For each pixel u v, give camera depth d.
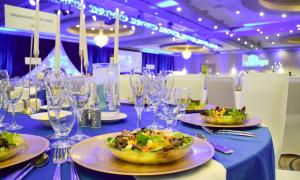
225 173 0.61
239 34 9.62
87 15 6.51
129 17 6.93
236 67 14.91
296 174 1.36
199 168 0.61
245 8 6.75
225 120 1.07
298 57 13.34
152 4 6.33
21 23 1.64
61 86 0.83
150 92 1.28
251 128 1.08
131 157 0.60
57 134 0.88
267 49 14.09
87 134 0.96
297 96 2.64
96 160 0.64
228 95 2.85
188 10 6.91
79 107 0.96
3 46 8.33
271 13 6.70
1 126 1.09
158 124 1.15
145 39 10.62
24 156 0.64
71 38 9.93
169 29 8.61
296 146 2.85
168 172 0.56
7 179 0.54
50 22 1.67
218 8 6.92
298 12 6.52
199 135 0.92
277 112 1.85
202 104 1.63
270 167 0.88
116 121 1.19
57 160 0.65
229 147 0.80
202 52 14.98
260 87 1.96
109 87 1.39
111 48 12.16
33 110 1.48
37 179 0.55
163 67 15.83
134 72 1.24
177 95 1.20
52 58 9.41
